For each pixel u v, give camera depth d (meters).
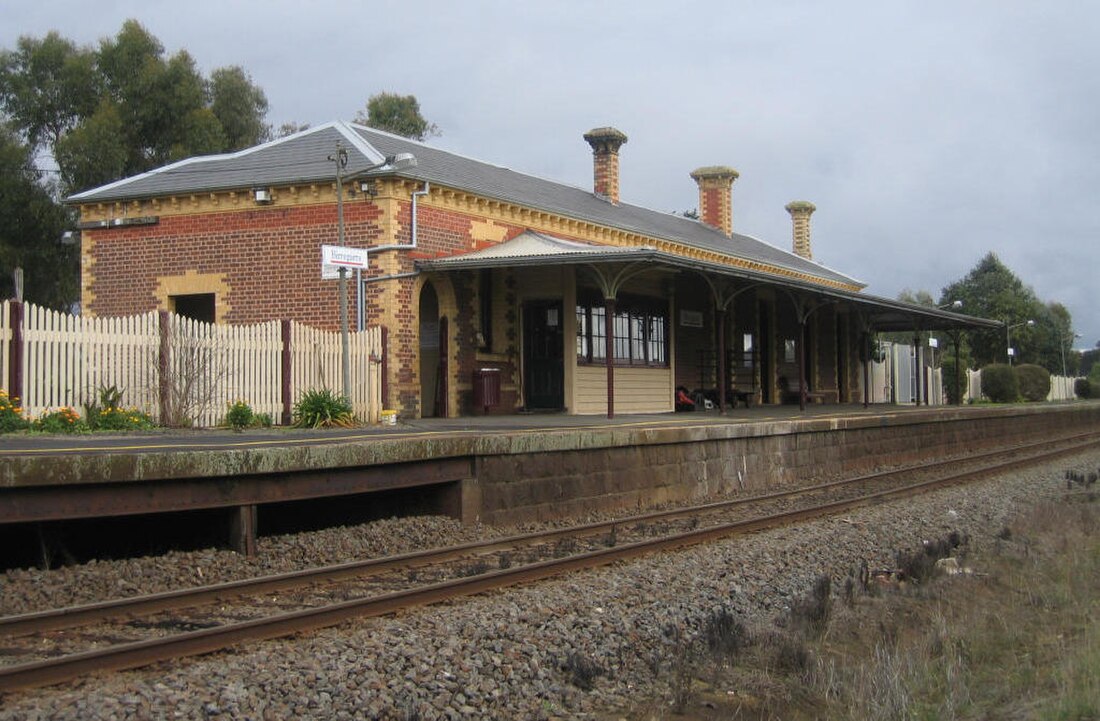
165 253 20.39
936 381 42.25
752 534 11.62
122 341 14.22
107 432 13.30
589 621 7.39
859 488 16.75
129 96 37.22
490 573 8.45
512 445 12.05
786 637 7.28
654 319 24.08
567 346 20.73
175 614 7.30
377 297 18.42
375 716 5.46
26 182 35.34
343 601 7.74
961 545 11.23
